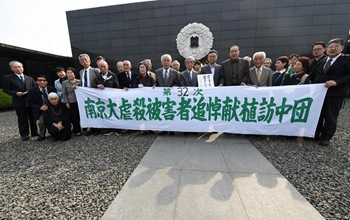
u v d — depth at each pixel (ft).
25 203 6.23
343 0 32.65
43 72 42.83
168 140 11.77
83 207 5.94
